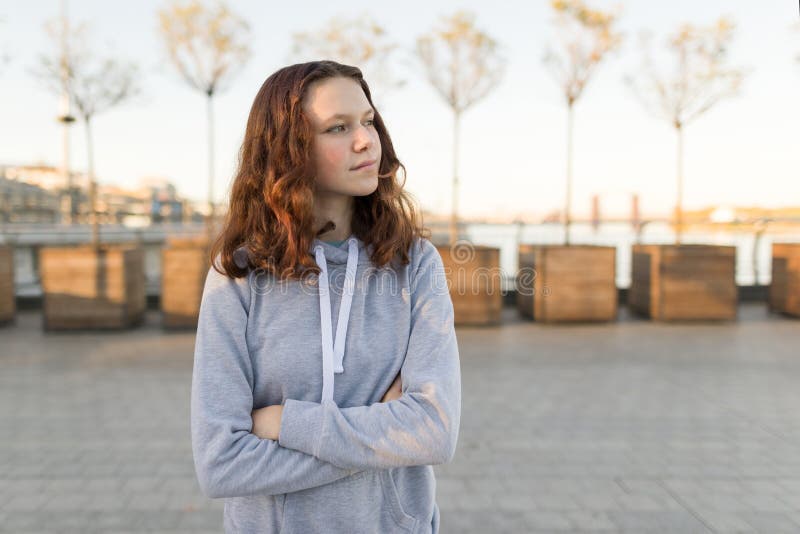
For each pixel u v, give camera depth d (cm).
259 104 103
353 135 100
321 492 95
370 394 100
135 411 411
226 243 102
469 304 729
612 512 271
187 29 735
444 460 93
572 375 509
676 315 757
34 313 838
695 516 268
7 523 260
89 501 280
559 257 748
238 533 98
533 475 310
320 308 99
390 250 103
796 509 275
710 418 400
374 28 776
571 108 805
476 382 486
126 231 1143
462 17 800
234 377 96
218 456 90
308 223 98
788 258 803
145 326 737
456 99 814
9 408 417
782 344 636
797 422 392
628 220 941
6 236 985
